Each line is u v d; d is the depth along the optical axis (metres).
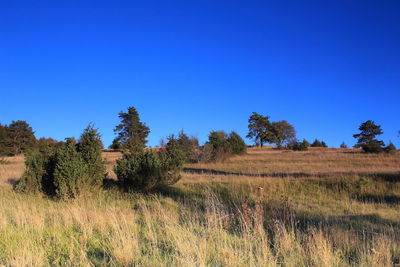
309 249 5.30
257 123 77.56
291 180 14.60
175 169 14.04
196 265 4.28
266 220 7.52
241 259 4.64
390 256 5.06
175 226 6.47
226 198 12.09
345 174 15.26
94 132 12.27
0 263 4.43
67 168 11.03
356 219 8.84
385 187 13.35
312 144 77.56
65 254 4.93
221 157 28.94
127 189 13.34
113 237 5.55
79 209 8.33
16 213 7.37
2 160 29.64
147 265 4.38
